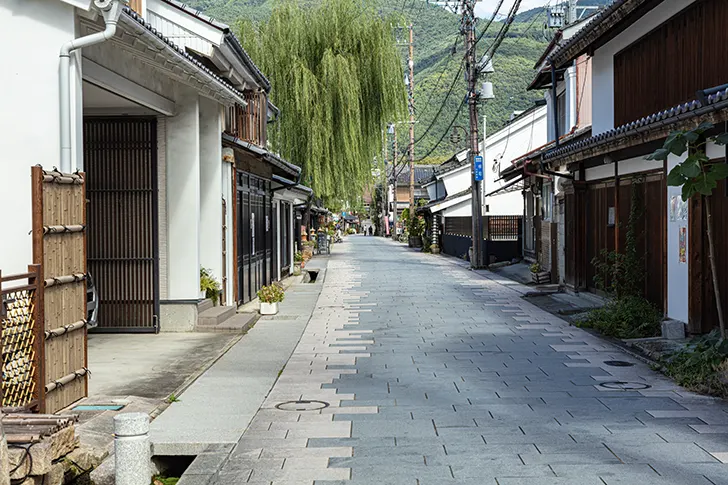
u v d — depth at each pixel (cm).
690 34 1163
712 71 1089
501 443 632
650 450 607
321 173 2933
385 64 3034
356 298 1888
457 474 553
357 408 763
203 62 1427
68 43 742
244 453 611
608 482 531
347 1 3047
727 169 864
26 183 738
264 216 2014
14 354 601
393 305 1725
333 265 3259
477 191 2953
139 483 538
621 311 1250
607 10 1266
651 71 1329
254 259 1842
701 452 600
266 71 2922
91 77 896
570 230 1764
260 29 3011
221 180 1430
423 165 8231
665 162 1148
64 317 696
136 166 1230
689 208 1057
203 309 1320
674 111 918
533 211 2797
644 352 1037
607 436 650
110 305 1248
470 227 3600
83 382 745
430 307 1680
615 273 1362
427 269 2970
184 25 1335
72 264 705
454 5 2900
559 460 583
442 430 677
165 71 1051
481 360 1032
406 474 554
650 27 1305
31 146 739
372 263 3397
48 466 496
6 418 541
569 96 2283
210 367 986
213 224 1411
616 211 1443
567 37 2097
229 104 1373
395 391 843
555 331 1293
